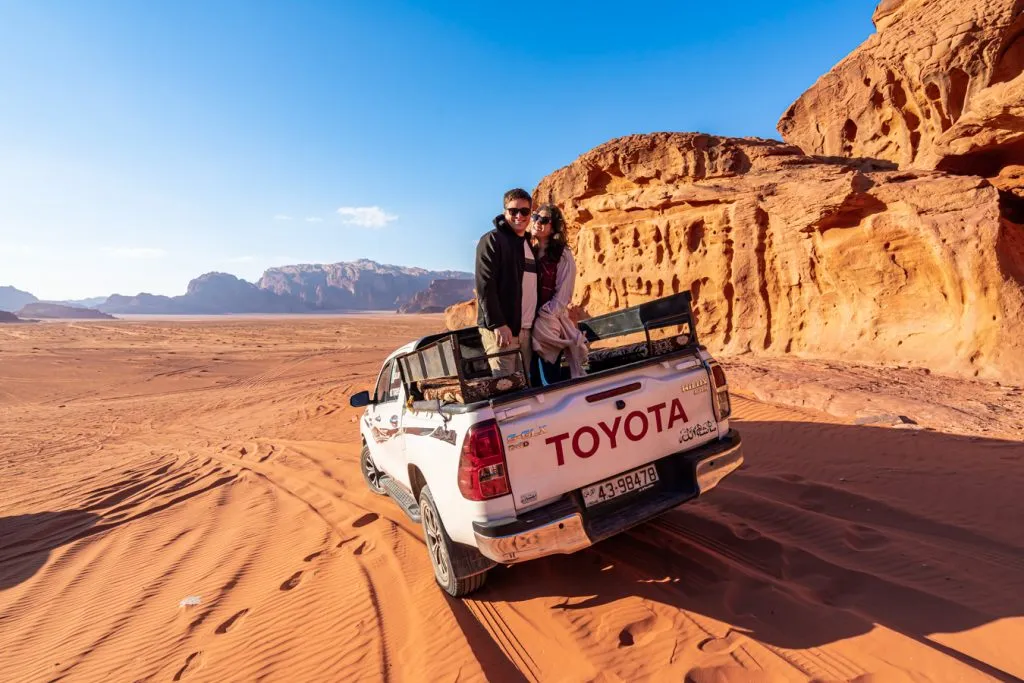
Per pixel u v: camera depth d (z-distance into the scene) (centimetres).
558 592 369
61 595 550
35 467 1327
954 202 1061
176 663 379
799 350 1413
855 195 1196
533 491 327
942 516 407
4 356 4803
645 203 1791
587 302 2127
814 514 432
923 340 1135
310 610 419
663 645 293
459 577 366
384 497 697
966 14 1188
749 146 1659
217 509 776
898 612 291
